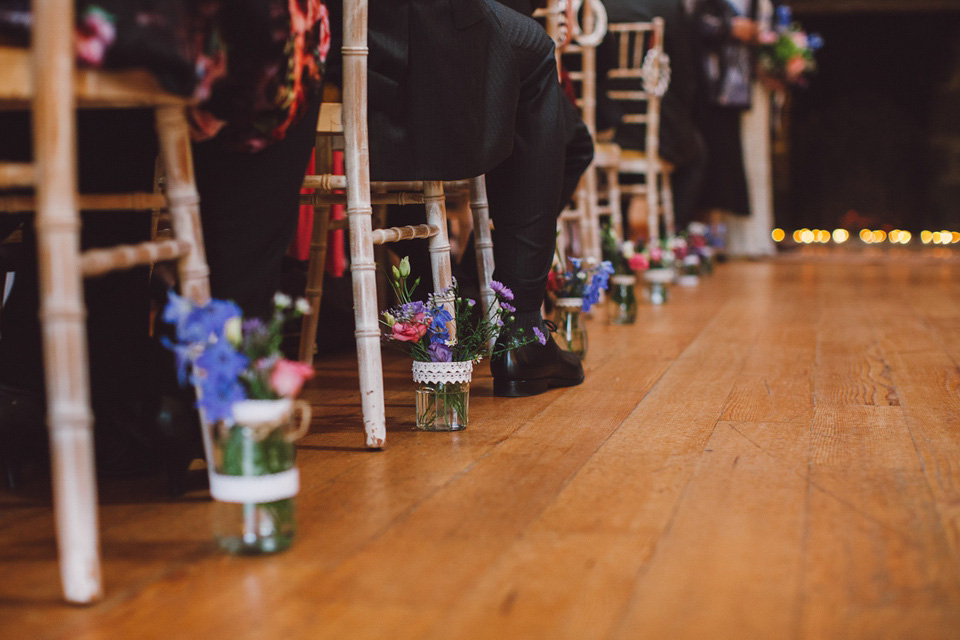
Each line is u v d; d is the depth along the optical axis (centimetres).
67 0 81
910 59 786
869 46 789
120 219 126
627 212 453
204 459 134
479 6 142
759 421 156
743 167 518
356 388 190
